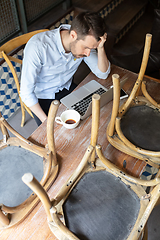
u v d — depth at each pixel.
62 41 1.47
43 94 1.78
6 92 2.33
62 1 2.78
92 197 0.92
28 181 0.57
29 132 2.41
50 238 0.86
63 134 1.22
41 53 1.46
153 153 1.06
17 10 2.28
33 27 2.61
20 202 0.90
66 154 1.14
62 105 1.38
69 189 0.92
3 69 2.16
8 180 0.96
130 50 3.20
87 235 0.81
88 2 3.14
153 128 1.18
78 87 1.51
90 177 0.98
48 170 0.96
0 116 1.05
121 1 3.66
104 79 1.58
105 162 0.98
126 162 1.12
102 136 1.22
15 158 1.04
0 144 1.08
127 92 1.48
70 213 0.87
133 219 0.86
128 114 1.25
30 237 0.86
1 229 0.86
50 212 0.73
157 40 2.12
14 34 2.39
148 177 2.01
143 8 3.77
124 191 0.94
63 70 1.65
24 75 1.50
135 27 3.62
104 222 0.85
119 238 0.81
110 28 3.16
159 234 1.69
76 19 1.22
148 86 1.51
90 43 1.26
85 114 1.25
